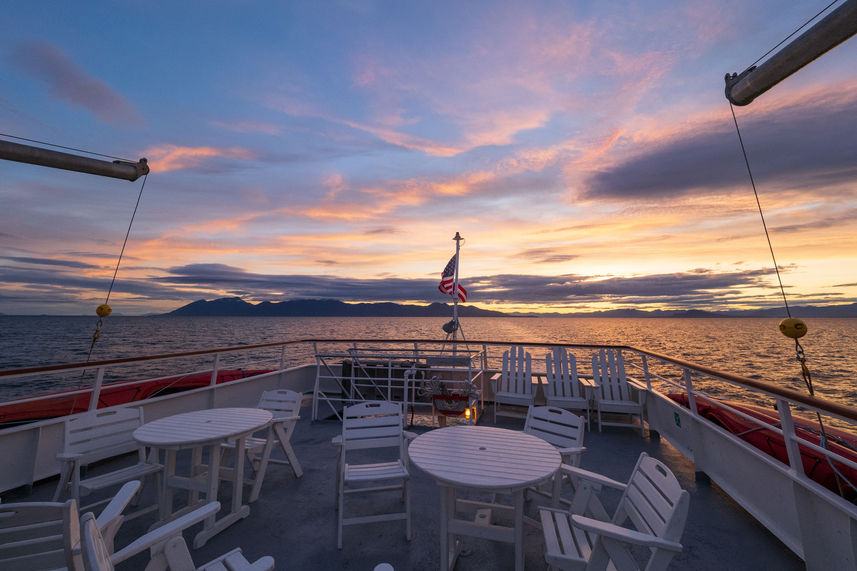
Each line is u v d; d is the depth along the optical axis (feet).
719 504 10.92
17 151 13.38
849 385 107.45
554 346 19.85
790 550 8.75
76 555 4.51
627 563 5.50
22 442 12.09
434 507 10.85
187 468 13.64
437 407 16.58
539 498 9.77
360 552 8.75
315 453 15.06
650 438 16.71
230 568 5.39
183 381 19.70
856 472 7.47
